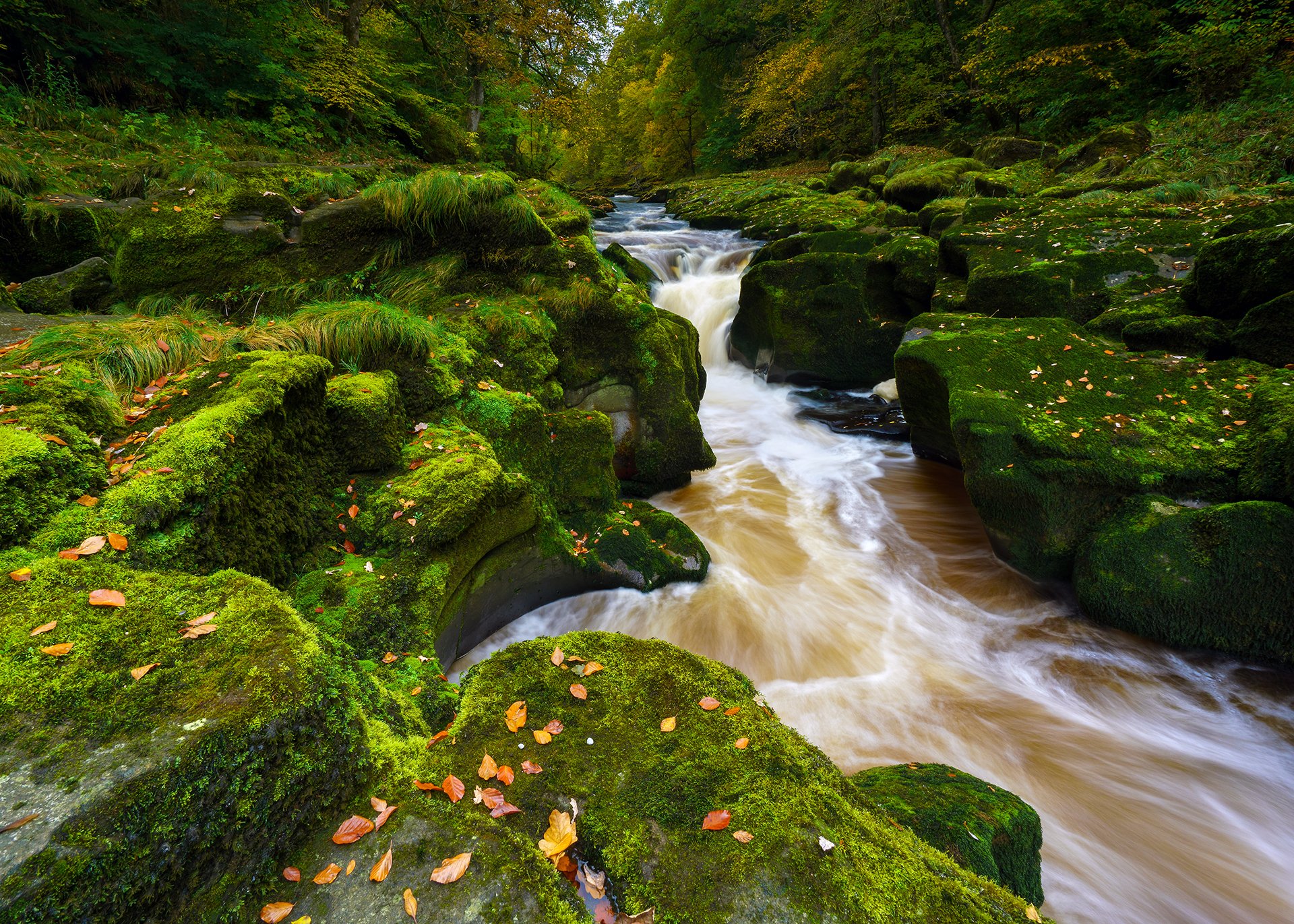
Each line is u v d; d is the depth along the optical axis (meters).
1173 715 3.95
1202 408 4.92
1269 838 3.22
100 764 1.40
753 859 1.66
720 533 6.06
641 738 2.04
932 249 9.33
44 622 1.79
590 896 1.67
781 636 4.70
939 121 22.08
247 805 1.49
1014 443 5.01
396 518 3.53
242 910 1.45
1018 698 4.11
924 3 24.11
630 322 6.41
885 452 7.83
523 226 6.39
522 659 2.36
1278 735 3.78
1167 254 7.15
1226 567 4.11
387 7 16.98
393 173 8.84
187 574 2.09
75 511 2.30
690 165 37.72
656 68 41.94
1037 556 4.85
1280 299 5.07
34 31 8.63
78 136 7.81
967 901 1.67
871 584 5.35
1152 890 2.96
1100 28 15.70
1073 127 16.28
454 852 1.59
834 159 25.97
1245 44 12.16
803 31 27.36
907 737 3.80
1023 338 6.12
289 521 3.20
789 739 2.12
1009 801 2.71
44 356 3.61
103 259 5.57
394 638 3.00
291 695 1.62
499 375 5.43
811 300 9.64
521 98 20.67
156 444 2.65
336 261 6.09
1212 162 10.30
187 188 6.03
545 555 4.47
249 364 3.45
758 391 10.08
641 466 6.49
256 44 11.45
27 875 1.20
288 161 9.71
